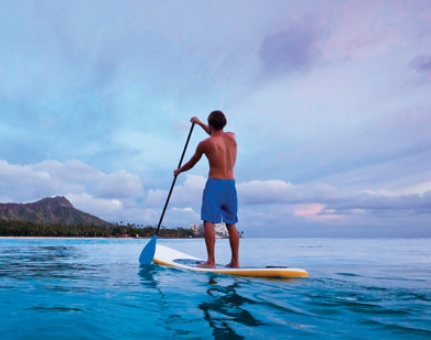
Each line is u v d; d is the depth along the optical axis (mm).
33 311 1828
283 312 1901
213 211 3816
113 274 3416
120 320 1691
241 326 1628
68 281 2928
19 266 4441
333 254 8594
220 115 4039
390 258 7035
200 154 4047
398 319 1768
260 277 3238
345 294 2408
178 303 2082
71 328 1538
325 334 1521
